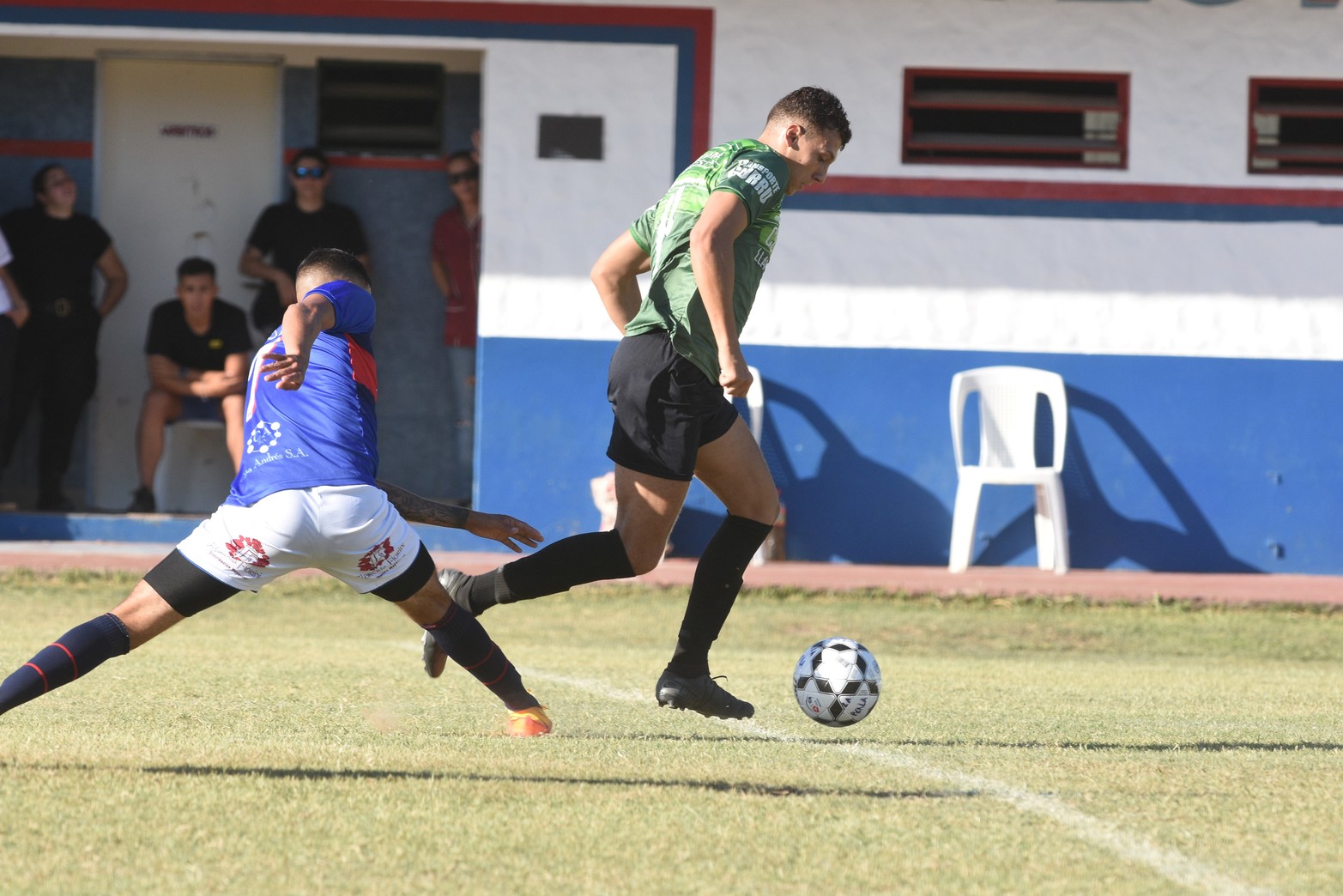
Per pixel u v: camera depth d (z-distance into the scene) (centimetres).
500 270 4512
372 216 4941
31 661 1401
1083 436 4566
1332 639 3778
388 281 4944
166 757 1446
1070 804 1336
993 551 4566
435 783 1349
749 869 1099
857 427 4553
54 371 4469
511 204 4503
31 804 1228
